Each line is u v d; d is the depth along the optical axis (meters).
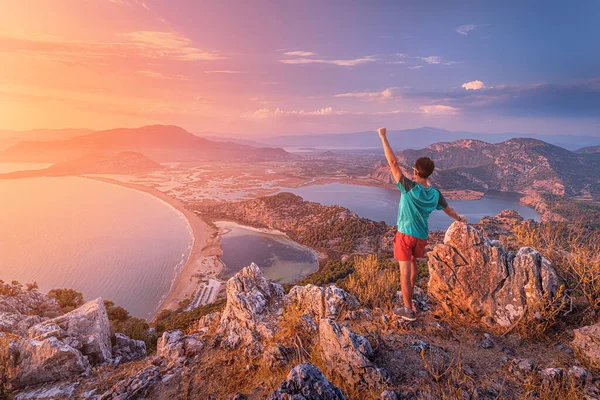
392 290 9.56
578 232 8.16
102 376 10.68
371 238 162.25
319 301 9.77
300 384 4.86
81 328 13.91
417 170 6.18
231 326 10.88
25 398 9.82
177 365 9.46
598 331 5.65
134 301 113.94
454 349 6.48
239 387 7.46
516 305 7.09
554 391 4.91
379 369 5.80
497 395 5.04
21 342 11.53
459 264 7.99
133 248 180.25
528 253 7.51
